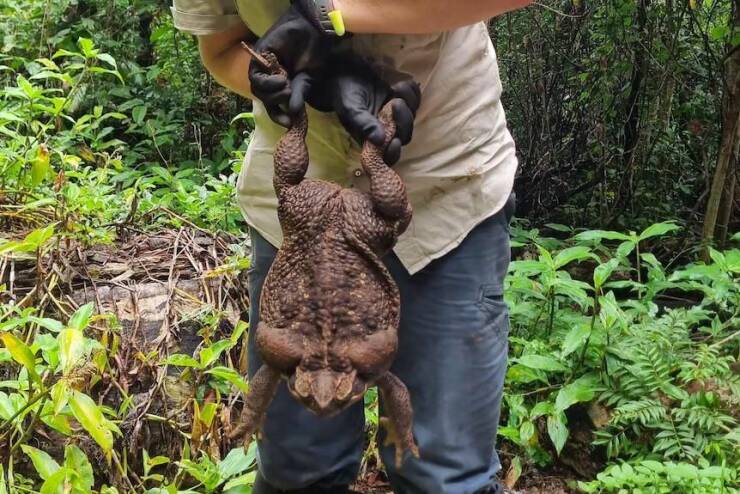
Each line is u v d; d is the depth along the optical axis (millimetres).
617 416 2379
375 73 1321
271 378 1128
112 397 2242
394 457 1626
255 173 1664
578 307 3133
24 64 4242
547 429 2586
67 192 2674
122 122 4754
